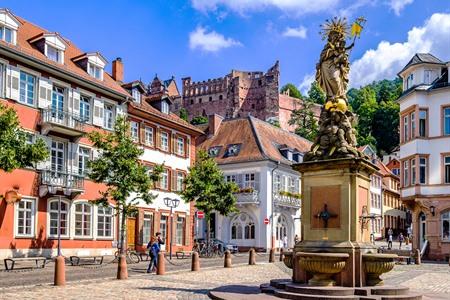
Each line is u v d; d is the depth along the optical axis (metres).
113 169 31.73
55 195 34.22
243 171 54.88
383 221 83.38
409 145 43.16
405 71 44.97
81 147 36.81
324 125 14.92
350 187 14.02
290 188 58.22
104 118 39.19
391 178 89.50
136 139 42.31
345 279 13.41
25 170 32.34
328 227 14.10
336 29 15.35
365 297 12.48
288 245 57.28
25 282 19.00
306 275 13.97
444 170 41.41
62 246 34.56
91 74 38.53
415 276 24.62
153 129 44.59
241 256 41.69
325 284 13.38
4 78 31.31
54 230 34.25
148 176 32.62
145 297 14.71
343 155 14.18
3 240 30.61
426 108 42.41
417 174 41.97
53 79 34.66
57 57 35.59
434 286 19.80
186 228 47.81
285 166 56.88
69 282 18.80
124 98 40.41
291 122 112.81
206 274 22.98
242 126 59.41
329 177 14.27
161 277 21.27
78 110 36.53
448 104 41.59
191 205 48.84
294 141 66.00
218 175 42.91
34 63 32.91
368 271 13.57
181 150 48.38
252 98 140.38
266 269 26.81
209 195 41.91
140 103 44.50
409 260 34.84
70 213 35.41
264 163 53.69
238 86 139.25
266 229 52.84
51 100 34.53
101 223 38.19
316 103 133.62
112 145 32.53
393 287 13.37
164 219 45.19
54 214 34.34
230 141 58.19
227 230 55.22
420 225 42.84
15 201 31.08
